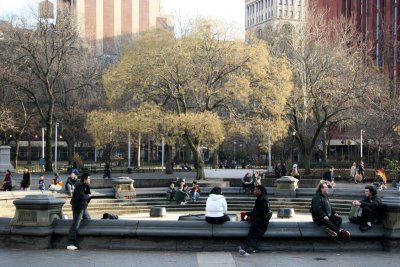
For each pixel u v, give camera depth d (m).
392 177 46.50
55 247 14.95
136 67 41.16
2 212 26.91
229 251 14.59
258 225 14.20
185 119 38.44
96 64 70.00
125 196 31.89
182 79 42.03
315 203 14.41
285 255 14.03
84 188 15.77
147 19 124.81
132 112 40.72
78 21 65.44
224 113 46.06
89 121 41.72
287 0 157.38
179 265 12.75
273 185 38.72
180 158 102.06
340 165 60.75
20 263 12.91
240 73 42.03
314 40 61.69
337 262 13.15
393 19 85.94
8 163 52.12
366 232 14.56
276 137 43.84
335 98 50.75
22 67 60.53
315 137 51.47
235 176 50.53
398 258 13.65
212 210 14.67
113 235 14.84
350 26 78.19
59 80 63.81
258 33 74.75
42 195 15.27
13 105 63.91
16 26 55.00
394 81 55.41
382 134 52.91
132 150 87.69
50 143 57.09
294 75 51.56
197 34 41.66
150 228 14.75
